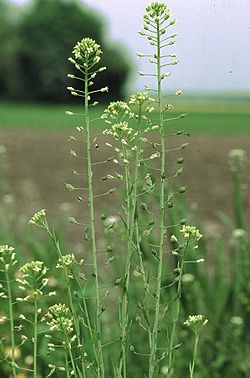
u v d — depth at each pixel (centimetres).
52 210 1062
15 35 5575
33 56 5519
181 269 304
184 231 302
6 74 5575
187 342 493
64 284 493
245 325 516
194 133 2153
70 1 5509
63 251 534
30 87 5562
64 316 309
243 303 521
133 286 481
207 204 1094
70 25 5516
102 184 1280
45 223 308
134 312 479
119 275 495
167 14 291
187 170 1375
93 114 2900
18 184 1287
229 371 498
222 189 1202
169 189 514
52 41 5538
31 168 1476
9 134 2236
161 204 299
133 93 290
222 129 2458
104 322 512
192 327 316
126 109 293
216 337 511
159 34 291
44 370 470
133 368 466
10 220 705
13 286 503
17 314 497
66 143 1911
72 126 2708
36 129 2511
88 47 299
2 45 5566
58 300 489
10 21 5603
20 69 5569
